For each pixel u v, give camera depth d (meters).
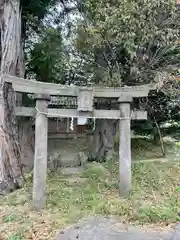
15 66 6.67
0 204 5.44
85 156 8.60
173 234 4.18
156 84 5.87
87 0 6.77
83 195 5.75
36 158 5.31
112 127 8.39
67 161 8.46
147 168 7.05
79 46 7.18
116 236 4.14
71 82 9.10
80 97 5.58
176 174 6.82
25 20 9.18
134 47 6.21
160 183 6.27
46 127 5.43
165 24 6.33
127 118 5.78
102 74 7.22
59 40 9.05
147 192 5.85
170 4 5.94
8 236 4.12
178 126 9.91
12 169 6.25
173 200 5.44
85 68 8.23
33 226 4.48
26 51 9.63
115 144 8.88
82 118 5.78
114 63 7.44
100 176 6.78
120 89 5.82
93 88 5.73
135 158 8.14
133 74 6.91
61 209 5.18
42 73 9.34
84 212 5.04
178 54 6.92
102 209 5.09
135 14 5.89
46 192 5.76
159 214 4.78
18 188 6.26
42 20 9.75
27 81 5.40
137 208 5.07
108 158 8.03
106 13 6.09
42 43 9.10
